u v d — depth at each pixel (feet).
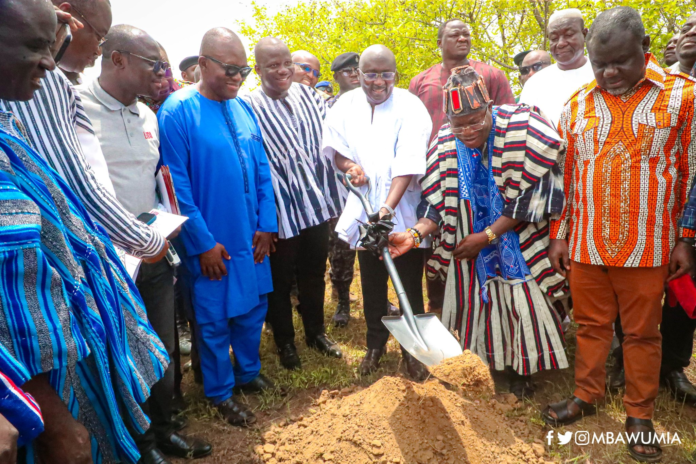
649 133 7.91
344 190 12.37
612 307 8.89
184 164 9.27
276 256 11.55
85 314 4.56
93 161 6.86
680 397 9.88
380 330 11.34
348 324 14.43
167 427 8.96
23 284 3.86
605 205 8.26
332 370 11.55
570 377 10.86
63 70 7.62
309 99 12.00
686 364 9.99
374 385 9.65
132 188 8.21
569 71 12.55
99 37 7.54
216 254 9.43
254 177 10.28
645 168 8.00
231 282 9.73
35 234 3.90
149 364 5.59
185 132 9.25
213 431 9.72
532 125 9.15
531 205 9.09
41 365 3.94
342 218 10.61
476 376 8.62
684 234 8.11
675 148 8.05
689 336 9.80
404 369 11.49
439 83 14.64
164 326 8.54
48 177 4.57
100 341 4.68
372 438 8.48
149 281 8.18
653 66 8.06
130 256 6.98
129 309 5.51
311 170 11.64
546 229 9.72
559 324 9.81
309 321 12.60
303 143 11.56
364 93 10.32
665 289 9.64
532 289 9.70
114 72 7.98
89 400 4.96
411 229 9.93
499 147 9.37
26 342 3.83
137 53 7.87
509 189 9.37
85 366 4.89
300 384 11.10
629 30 7.47
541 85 12.90
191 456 8.93
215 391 10.00
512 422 9.30
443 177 9.87
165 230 7.46
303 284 12.41
